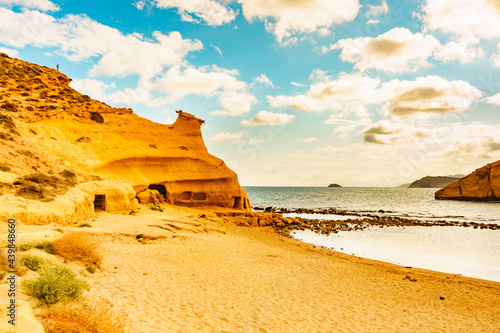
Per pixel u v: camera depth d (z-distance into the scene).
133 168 41.47
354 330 9.72
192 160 50.88
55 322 5.59
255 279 14.55
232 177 54.50
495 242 33.50
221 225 39.34
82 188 25.59
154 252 16.97
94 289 9.39
